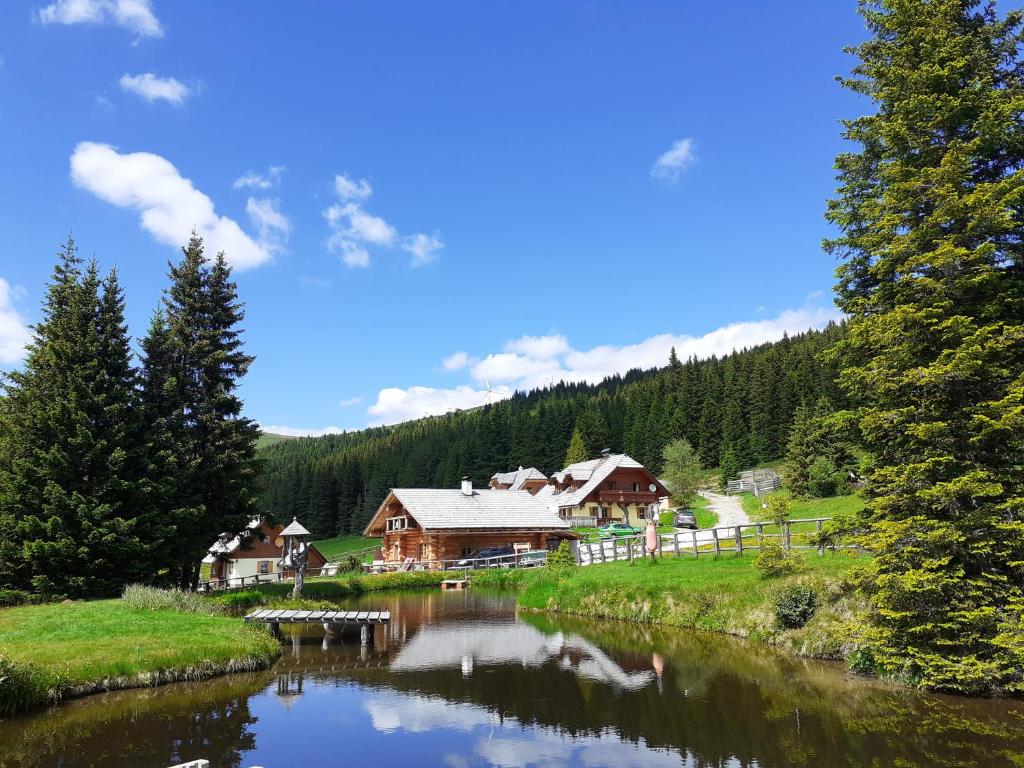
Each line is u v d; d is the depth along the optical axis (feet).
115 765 31.96
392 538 198.08
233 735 36.70
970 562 41.63
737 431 302.66
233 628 62.03
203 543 96.37
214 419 99.71
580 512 225.97
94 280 92.27
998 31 46.47
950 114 44.37
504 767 31.40
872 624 45.85
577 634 69.67
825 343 328.90
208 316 104.06
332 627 79.25
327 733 36.99
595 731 36.55
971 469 42.19
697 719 38.06
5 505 82.89
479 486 354.95
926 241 44.98
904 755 31.30
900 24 47.93
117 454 84.12
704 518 196.34
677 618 70.18
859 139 50.93
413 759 32.81
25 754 33.63
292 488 358.23
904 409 43.70
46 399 87.40
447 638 69.62
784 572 64.59
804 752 32.17
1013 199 42.01
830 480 175.63
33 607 72.49
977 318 44.14
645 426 350.02
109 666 47.09
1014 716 36.78
